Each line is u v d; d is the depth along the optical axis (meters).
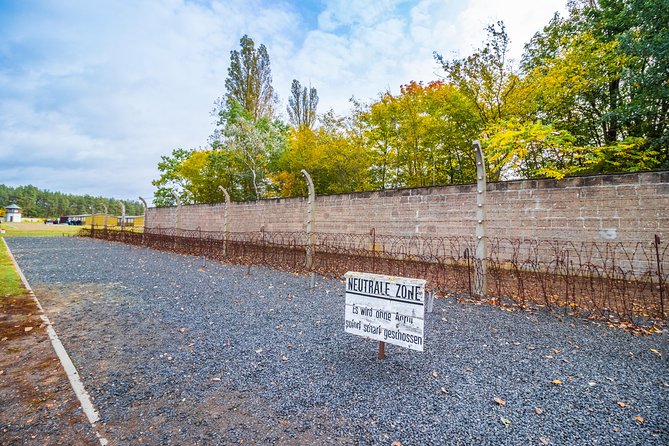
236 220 14.44
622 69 9.07
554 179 6.91
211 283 6.82
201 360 3.17
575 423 2.19
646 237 5.97
